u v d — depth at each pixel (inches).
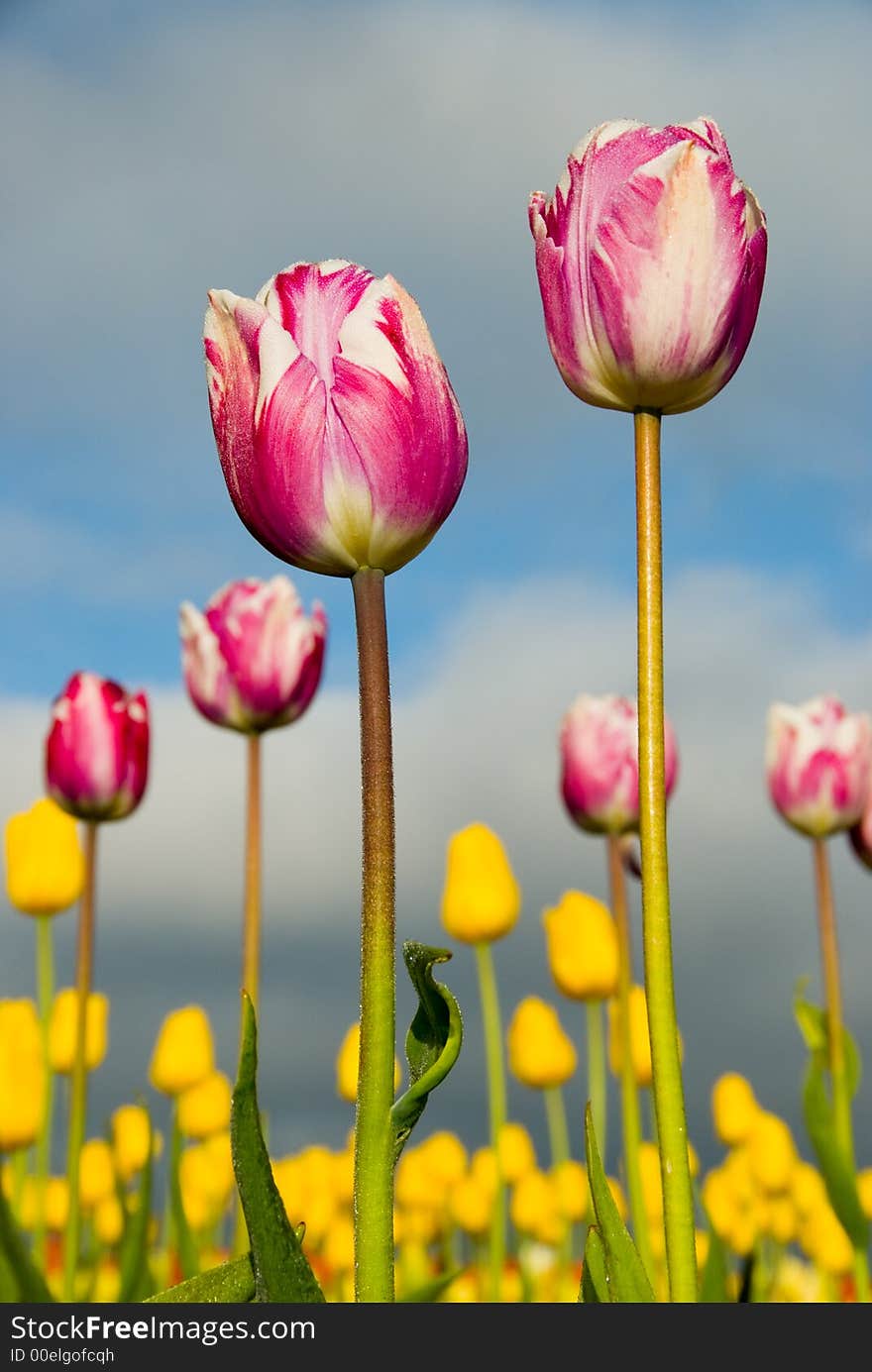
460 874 72.7
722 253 48.1
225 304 47.1
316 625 68.3
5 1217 57.1
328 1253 81.3
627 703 73.2
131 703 67.2
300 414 46.7
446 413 46.9
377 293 46.9
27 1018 70.4
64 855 69.7
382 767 44.6
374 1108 41.9
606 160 48.5
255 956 64.9
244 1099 41.0
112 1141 72.2
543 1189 95.3
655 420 48.4
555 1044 82.7
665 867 47.1
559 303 48.6
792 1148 90.7
